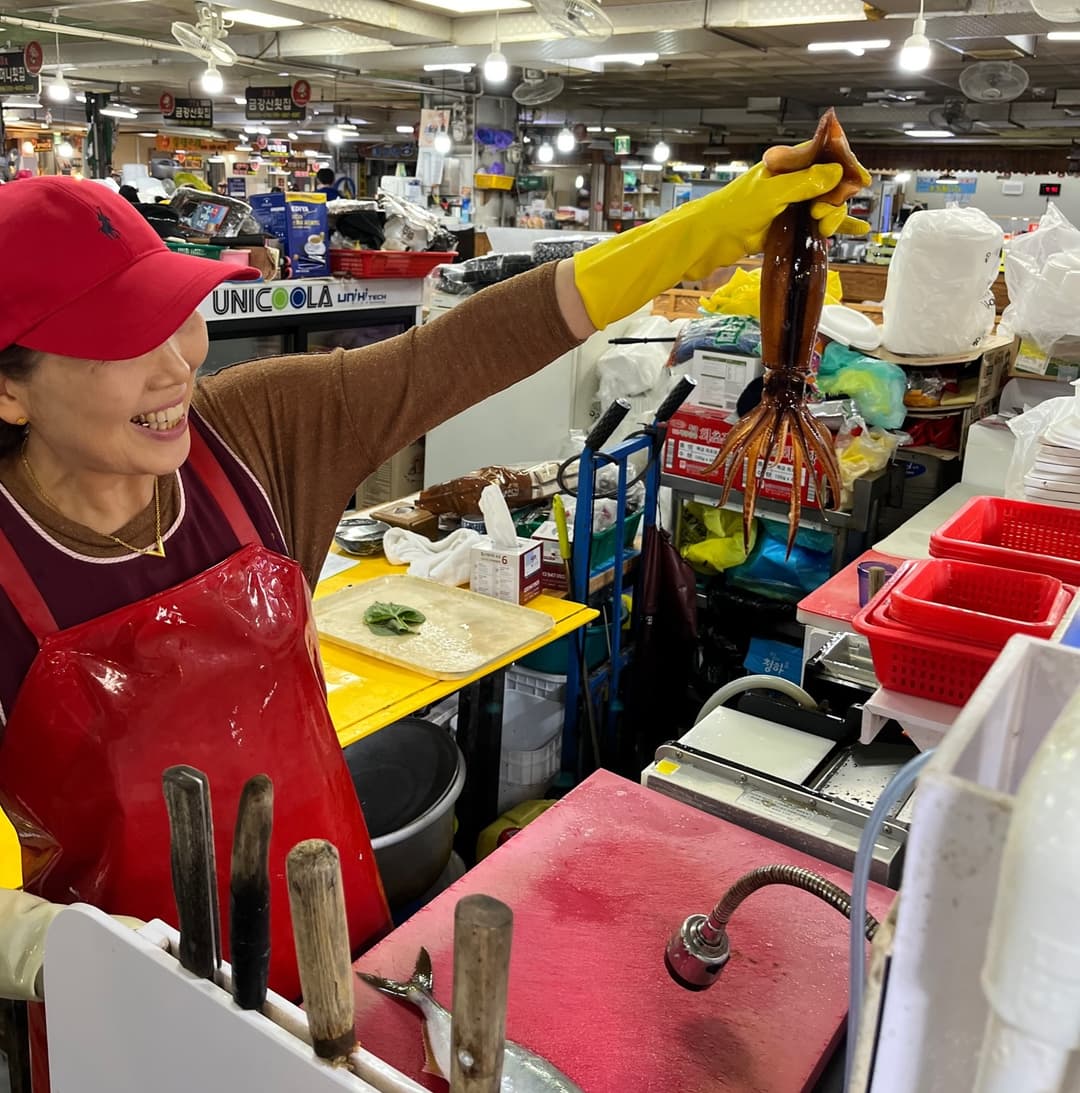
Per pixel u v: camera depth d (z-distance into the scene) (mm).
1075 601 1243
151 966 736
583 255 1257
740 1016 1145
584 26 4637
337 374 1331
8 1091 1306
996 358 3680
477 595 2730
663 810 1517
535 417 4176
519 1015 1138
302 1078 667
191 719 1204
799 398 1133
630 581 3244
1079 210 9016
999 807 434
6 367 1041
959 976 466
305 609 1332
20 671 1128
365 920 1437
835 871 1380
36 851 1191
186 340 1129
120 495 1183
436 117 11422
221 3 7840
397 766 2182
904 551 2824
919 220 3273
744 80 13008
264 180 9305
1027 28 6867
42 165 15203
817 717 1744
